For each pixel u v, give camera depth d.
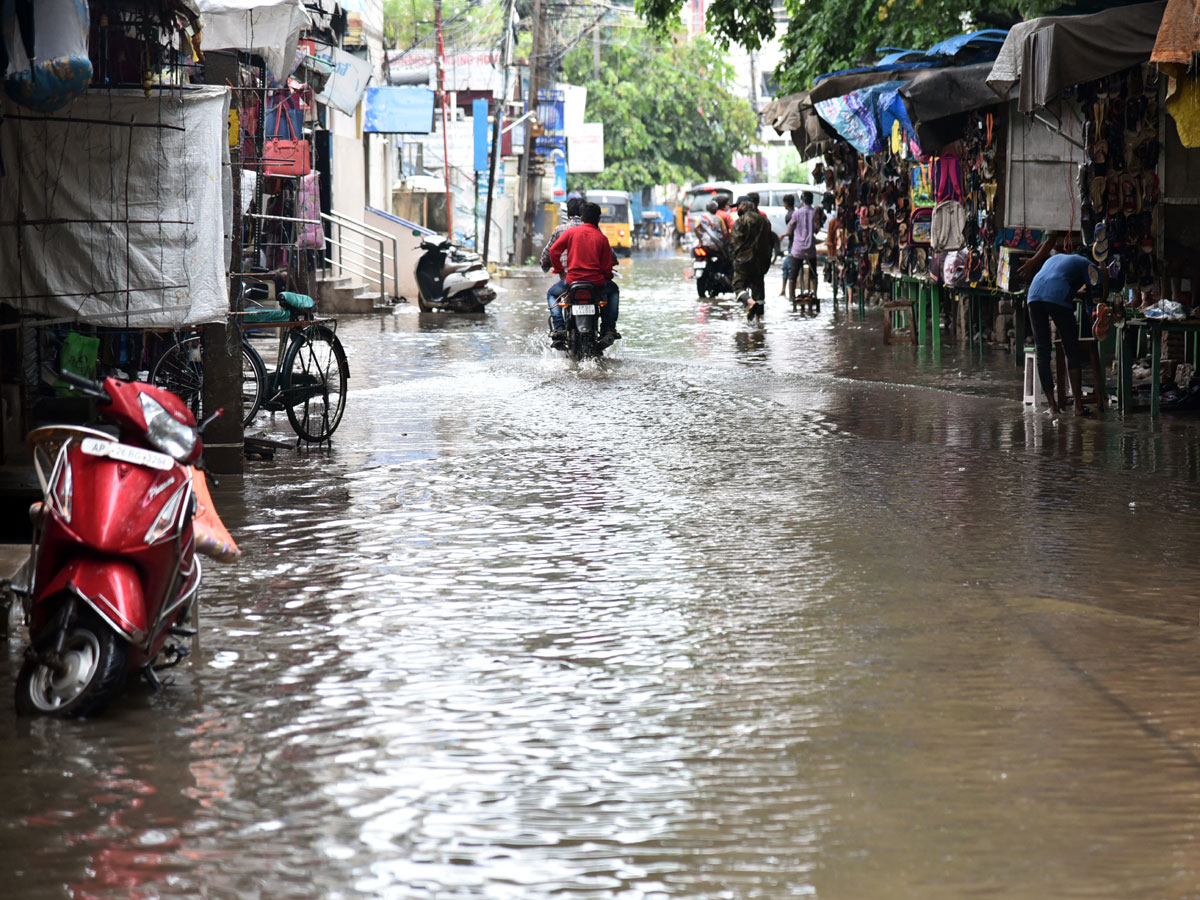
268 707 5.80
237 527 9.16
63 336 11.36
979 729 5.51
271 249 19.95
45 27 8.77
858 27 25.56
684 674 6.20
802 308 29.20
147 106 10.56
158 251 10.71
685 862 4.37
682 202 73.12
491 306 31.45
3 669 6.38
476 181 43.66
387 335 23.66
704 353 20.42
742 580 7.79
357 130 33.91
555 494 10.21
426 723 5.61
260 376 11.95
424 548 8.59
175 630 6.11
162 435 5.80
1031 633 6.79
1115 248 13.77
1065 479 10.70
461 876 4.28
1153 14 12.62
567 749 5.32
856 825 4.64
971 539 8.75
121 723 5.62
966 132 18.28
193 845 4.51
